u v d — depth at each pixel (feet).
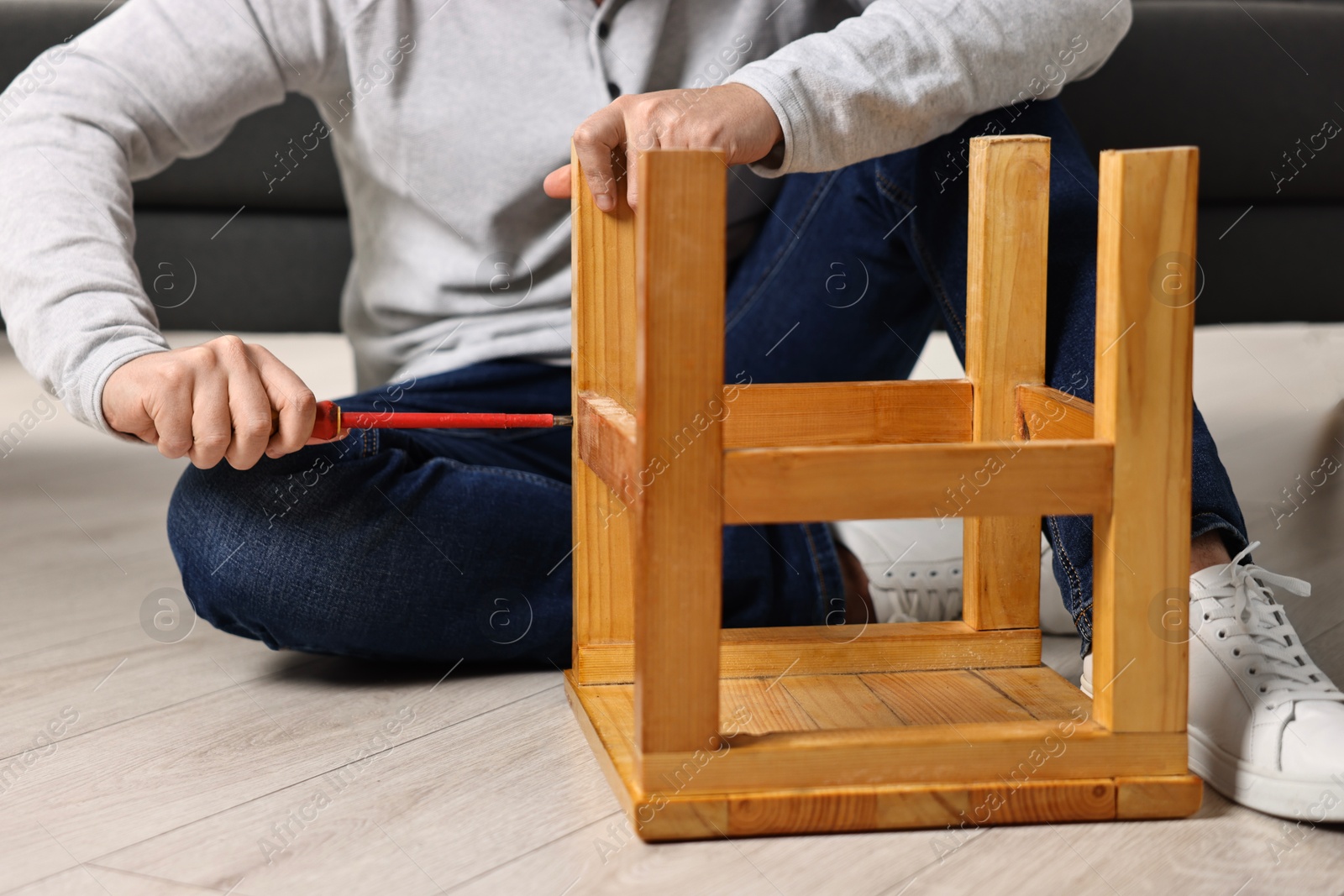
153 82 3.22
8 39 5.82
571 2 3.30
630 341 2.66
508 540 2.89
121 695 2.85
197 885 1.95
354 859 2.04
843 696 2.58
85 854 2.06
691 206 1.99
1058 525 2.61
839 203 3.45
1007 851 2.07
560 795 2.29
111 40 3.22
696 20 3.40
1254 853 2.06
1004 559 2.78
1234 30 6.15
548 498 2.97
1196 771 2.35
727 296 3.63
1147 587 2.15
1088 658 2.58
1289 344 7.52
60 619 3.44
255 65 3.37
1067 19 2.86
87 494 5.05
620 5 3.27
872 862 2.02
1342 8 6.37
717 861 2.03
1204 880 1.96
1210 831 2.14
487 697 2.84
